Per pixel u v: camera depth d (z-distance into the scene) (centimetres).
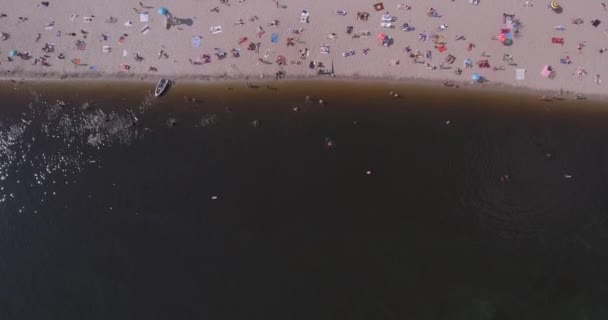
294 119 3400
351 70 3481
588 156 3188
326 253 2945
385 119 3369
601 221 2967
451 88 3406
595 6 3500
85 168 3350
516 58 3431
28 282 2955
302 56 3522
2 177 3350
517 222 2994
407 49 3488
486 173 3166
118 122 3469
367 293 2817
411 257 2908
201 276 2912
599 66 3397
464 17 3525
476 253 2903
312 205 3114
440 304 2764
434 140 3291
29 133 3488
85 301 2875
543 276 2817
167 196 3209
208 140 3388
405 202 3092
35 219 3178
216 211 3128
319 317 2769
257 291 2850
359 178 3192
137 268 2959
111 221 3141
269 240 3005
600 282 2781
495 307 2731
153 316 2814
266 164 3281
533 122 3306
